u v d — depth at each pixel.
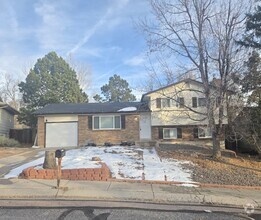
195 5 16.30
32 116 35.50
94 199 9.05
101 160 15.18
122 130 27.30
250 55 17.08
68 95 37.75
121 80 64.62
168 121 27.23
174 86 22.05
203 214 8.02
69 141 27.33
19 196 9.09
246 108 19.19
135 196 9.46
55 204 8.38
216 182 12.33
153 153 18.05
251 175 13.98
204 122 24.92
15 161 16.20
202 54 16.28
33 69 41.16
